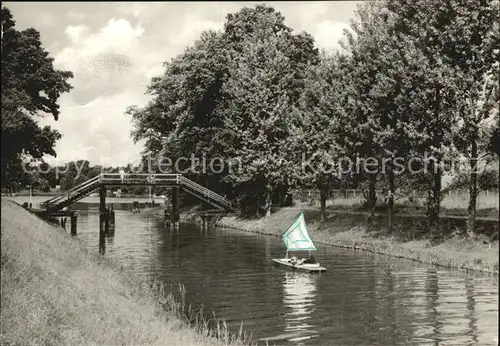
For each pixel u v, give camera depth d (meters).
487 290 31.61
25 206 61.97
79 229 77.94
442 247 42.91
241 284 34.97
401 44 45.47
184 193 106.88
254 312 27.58
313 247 42.34
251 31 83.88
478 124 40.34
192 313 27.19
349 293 31.81
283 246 55.41
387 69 47.81
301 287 33.78
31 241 26.44
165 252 50.78
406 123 44.19
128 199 168.50
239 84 73.38
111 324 18.42
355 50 54.19
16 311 16.20
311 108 63.06
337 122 54.38
